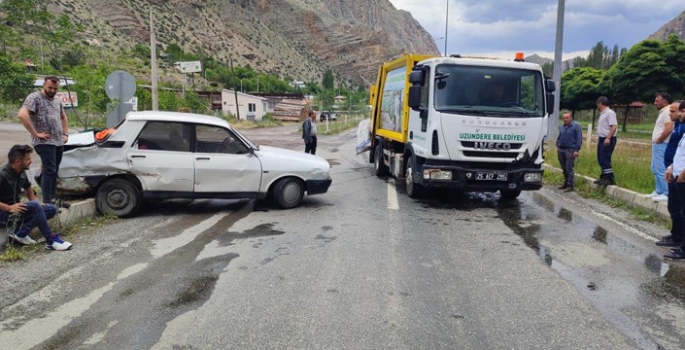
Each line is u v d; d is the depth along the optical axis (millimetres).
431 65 8773
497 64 8750
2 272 5195
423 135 9023
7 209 5773
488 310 4398
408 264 5660
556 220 8047
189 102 44625
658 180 8586
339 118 65438
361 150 15836
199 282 5000
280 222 7637
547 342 3809
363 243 6500
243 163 8164
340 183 11938
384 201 9570
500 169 8727
